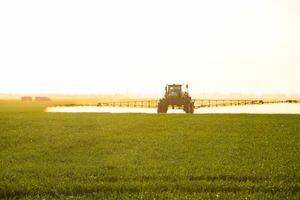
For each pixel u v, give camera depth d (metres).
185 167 15.97
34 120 34.84
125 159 17.98
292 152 19.64
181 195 11.92
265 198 11.46
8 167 16.16
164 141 23.45
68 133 26.81
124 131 27.92
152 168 15.91
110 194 12.04
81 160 17.89
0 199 11.78
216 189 12.80
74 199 11.47
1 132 26.89
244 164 16.58
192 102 57.28
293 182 13.38
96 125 31.53
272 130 28.41
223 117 39.06
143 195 11.72
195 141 23.55
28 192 12.41
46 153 19.81
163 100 56.84
